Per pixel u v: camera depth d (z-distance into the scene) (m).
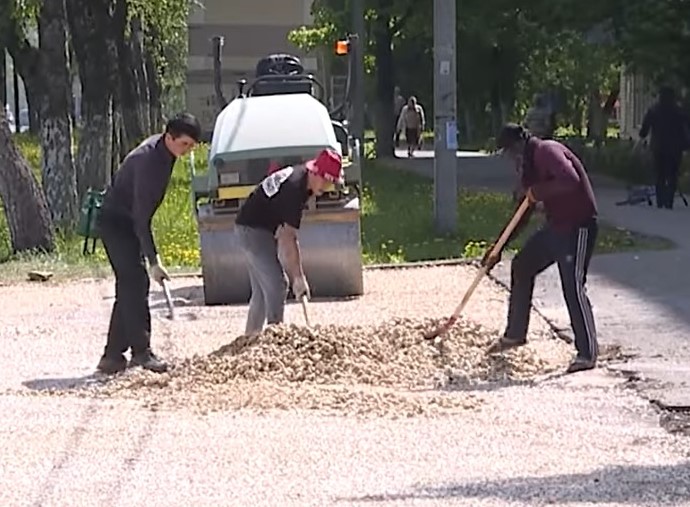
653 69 46.41
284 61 32.19
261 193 16.97
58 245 31.55
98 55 36.84
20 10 36.06
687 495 10.71
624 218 35.22
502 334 17.72
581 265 16.39
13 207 31.00
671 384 15.35
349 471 11.70
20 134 94.62
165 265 29.14
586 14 47.69
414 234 32.69
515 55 78.44
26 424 13.77
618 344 17.97
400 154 76.88
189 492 11.02
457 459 12.13
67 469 11.84
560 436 13.10
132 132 57.91
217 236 23.27
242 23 98.38
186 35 90.06
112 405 14.84
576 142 68.00
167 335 19.81
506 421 13.82
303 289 17.25
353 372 16.12
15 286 26.34
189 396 15.21
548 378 16.06
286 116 23.91
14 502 10.76
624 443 12.77
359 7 53.41
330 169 16.88
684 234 31.06
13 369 17.52
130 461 12.11
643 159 49.12
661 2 45.66
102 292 25.22
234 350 16.95
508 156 16.64
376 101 71.94
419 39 68.88
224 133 23.69
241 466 11.90
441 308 21.73
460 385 15.78
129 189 16.72
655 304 21.25
